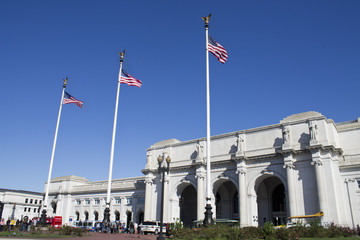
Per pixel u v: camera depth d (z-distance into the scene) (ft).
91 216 315.37
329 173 171.73
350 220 169.78
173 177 233.96
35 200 433.89
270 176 197.36
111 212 302.04
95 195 319.88
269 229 105.60
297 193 178.09
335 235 128.16
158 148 252.62
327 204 167.12
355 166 175.94
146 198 240.94
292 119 199.00
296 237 104.88
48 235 133.80
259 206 219.61
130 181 301.63
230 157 208.85
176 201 231.09
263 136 202.80
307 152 180.86
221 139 220.43
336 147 187.52
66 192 340.59
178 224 146.10
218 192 238.27
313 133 179.63
